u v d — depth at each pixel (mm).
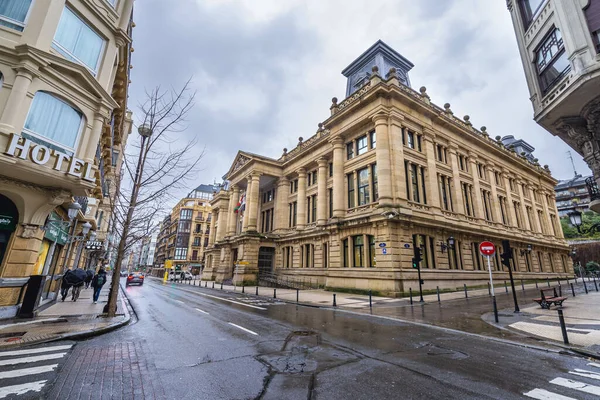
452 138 28297
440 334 8477
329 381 4836
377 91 23203
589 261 48812
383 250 20344
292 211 35719
